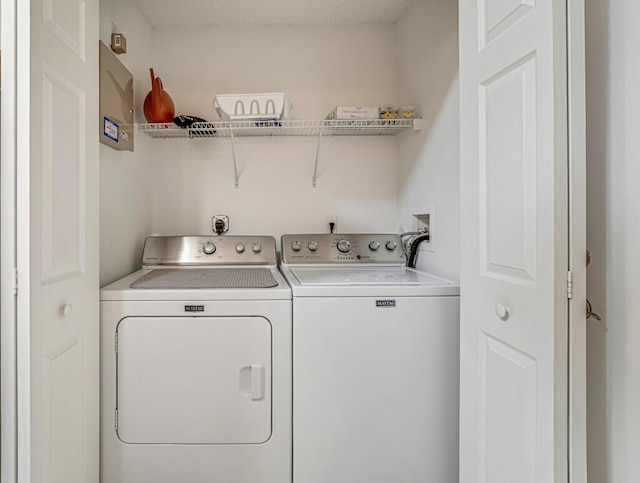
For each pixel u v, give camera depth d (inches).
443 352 55.9
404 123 79.9
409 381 55.6
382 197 94.1
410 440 55.7
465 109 45.4
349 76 93.0
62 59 42.6
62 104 43.0
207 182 91.8
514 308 36.3
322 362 54.9
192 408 55.3
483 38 41.3
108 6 66.4
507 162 37.1
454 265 62.3
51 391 41.3
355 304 55.2
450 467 56.1
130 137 72.0
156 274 70.4
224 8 84.1
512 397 37.0
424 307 55.8
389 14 88.6
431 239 72.8
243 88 91.7
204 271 75.1
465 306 46.2
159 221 91.0
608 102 31.8
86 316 49.7
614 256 31.3
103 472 54.7
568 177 30.1
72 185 45.4
